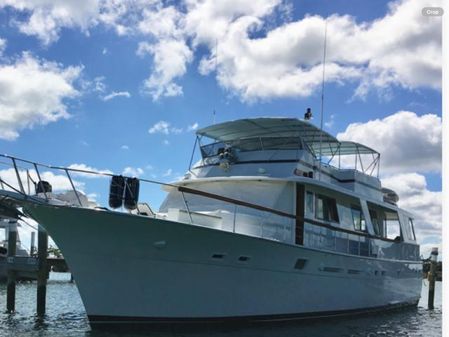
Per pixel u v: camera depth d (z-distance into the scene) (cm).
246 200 1338
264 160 1430
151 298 1069
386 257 1755
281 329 1247
